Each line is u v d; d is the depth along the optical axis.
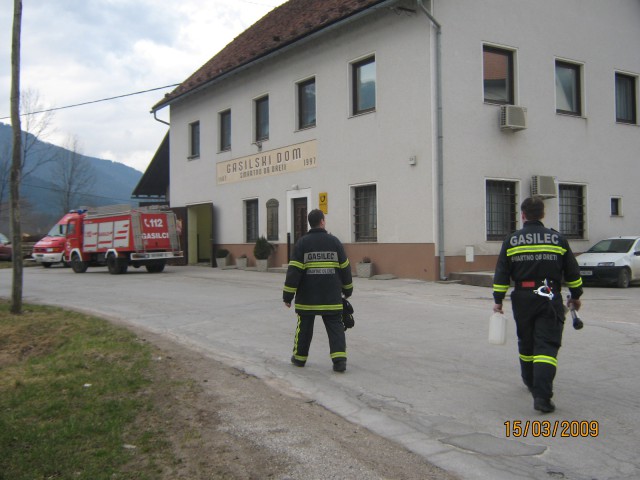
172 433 4.88
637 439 4.75
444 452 4.56
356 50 17.42
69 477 4.04
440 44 15.24
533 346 5.41
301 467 4.27
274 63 20.69
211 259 24.08
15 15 10.76
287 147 20.20
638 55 19.44
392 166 16.36
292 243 20.14
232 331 9.41
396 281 15.61
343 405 5.69
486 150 16.02
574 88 18.19
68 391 6.00
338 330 6.91
